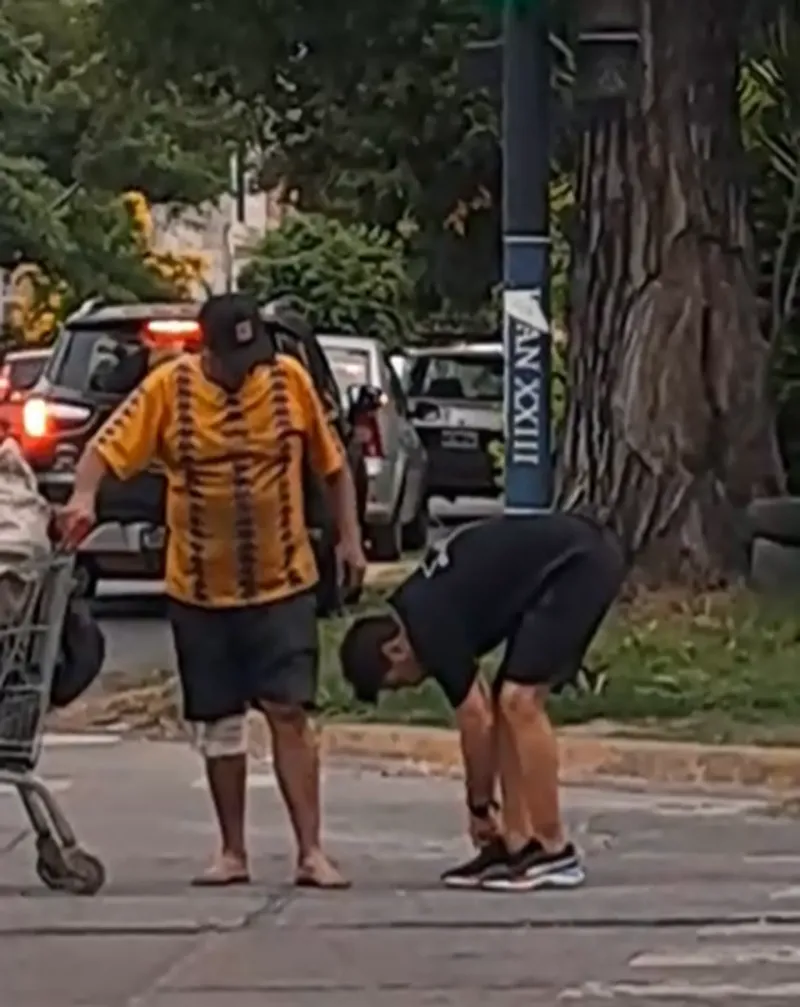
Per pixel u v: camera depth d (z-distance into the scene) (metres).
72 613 12.10
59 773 16.52
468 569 12.12
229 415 12.06
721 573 21.61
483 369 36.44
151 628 24.67
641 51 20.39
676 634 19.91
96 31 30.00
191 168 55.75
